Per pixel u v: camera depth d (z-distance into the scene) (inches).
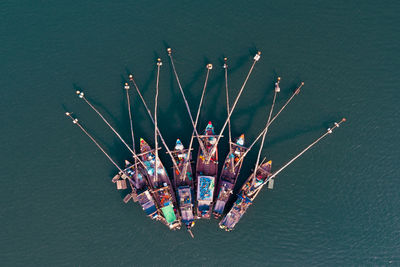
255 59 1688.0
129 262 1642.5
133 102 1720.0
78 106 1723.7
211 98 1713.8
